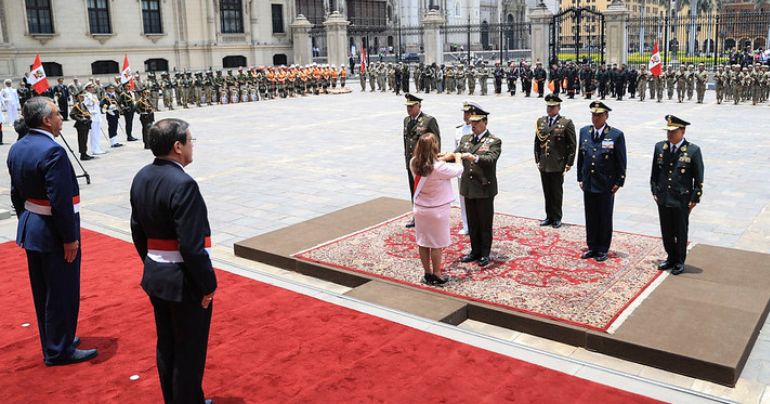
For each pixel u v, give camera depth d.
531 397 5.02
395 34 58.16
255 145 19.44
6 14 34.06
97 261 8.76
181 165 4.48
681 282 7.30
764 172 13.83
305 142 19.77
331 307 6.91
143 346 6.09
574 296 6.96
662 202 7.51
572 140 9.43
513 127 21.58
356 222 10.26
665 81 29.62
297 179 14.35
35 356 5.92
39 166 5.40
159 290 4.35
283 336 6.20
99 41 38.00
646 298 6.86
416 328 6.32
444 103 30.58
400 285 7.49
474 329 6.66
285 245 9.07
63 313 5.67
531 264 8.05
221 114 28.66
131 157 18.30
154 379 5.45
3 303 7.26
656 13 106.81
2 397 5.18
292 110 29.62
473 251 8.21
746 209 10.98
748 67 28.56
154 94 29.73
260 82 35.59
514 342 6.15
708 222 10.25
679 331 6.04
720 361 5.44
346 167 15.60
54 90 28.61
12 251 9.35
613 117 23.58
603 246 8.12
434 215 7.13
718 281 7.31
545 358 5.71
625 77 30.30
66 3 36.41
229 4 44.41
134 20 39.59
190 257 4.20
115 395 5.18
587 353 6.07
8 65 34.25
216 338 6.18
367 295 7.20
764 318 6.61
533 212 11.06
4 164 17.80
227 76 34.44
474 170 7.86
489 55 60.22
